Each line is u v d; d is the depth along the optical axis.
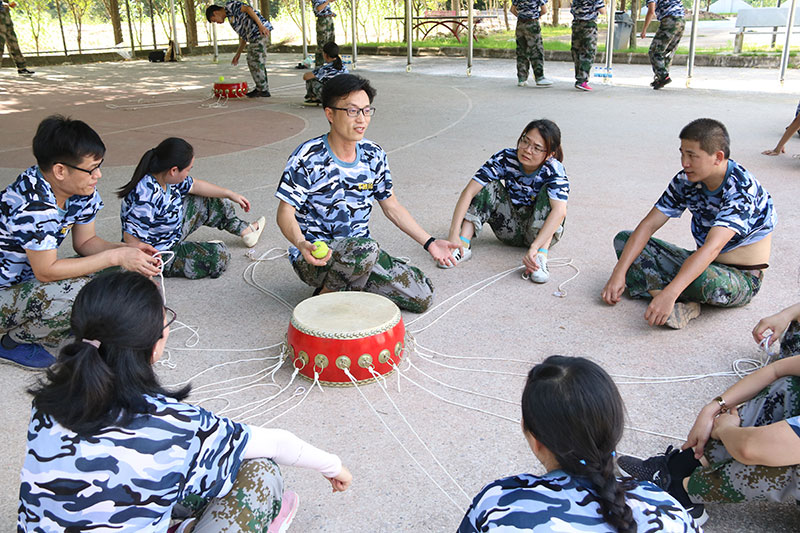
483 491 1.51
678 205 3.50
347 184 3.46
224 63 17.02
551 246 4.52
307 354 2.89
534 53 11.43
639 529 1.40
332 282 3.47
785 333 2.76
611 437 1.39
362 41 21.30
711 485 2.10
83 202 3.21
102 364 1.47
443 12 20.66
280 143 7.76
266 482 1.83
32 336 3.10
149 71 15.38
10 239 3.02
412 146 7.44
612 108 9.38
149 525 1.57
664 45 10.56
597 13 10.67
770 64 13.16
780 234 4.57
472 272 4.15
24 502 1.57
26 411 2.80
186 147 3.74
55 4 18.89
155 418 1.55
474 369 3.07
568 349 3.21
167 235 3.98
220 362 3.15
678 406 2.76
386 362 2.92
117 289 1.52
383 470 2.43
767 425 2.00
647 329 3.39
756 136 7.39
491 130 8.16
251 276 4.12
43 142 2.82
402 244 4.63
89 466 1.50
